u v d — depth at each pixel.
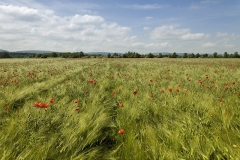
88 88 4.90
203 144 1.98
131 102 3.65
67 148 2.00
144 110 3.10
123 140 2.34
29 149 1.86
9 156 1.73
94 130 2.29
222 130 2.37
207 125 2.52
